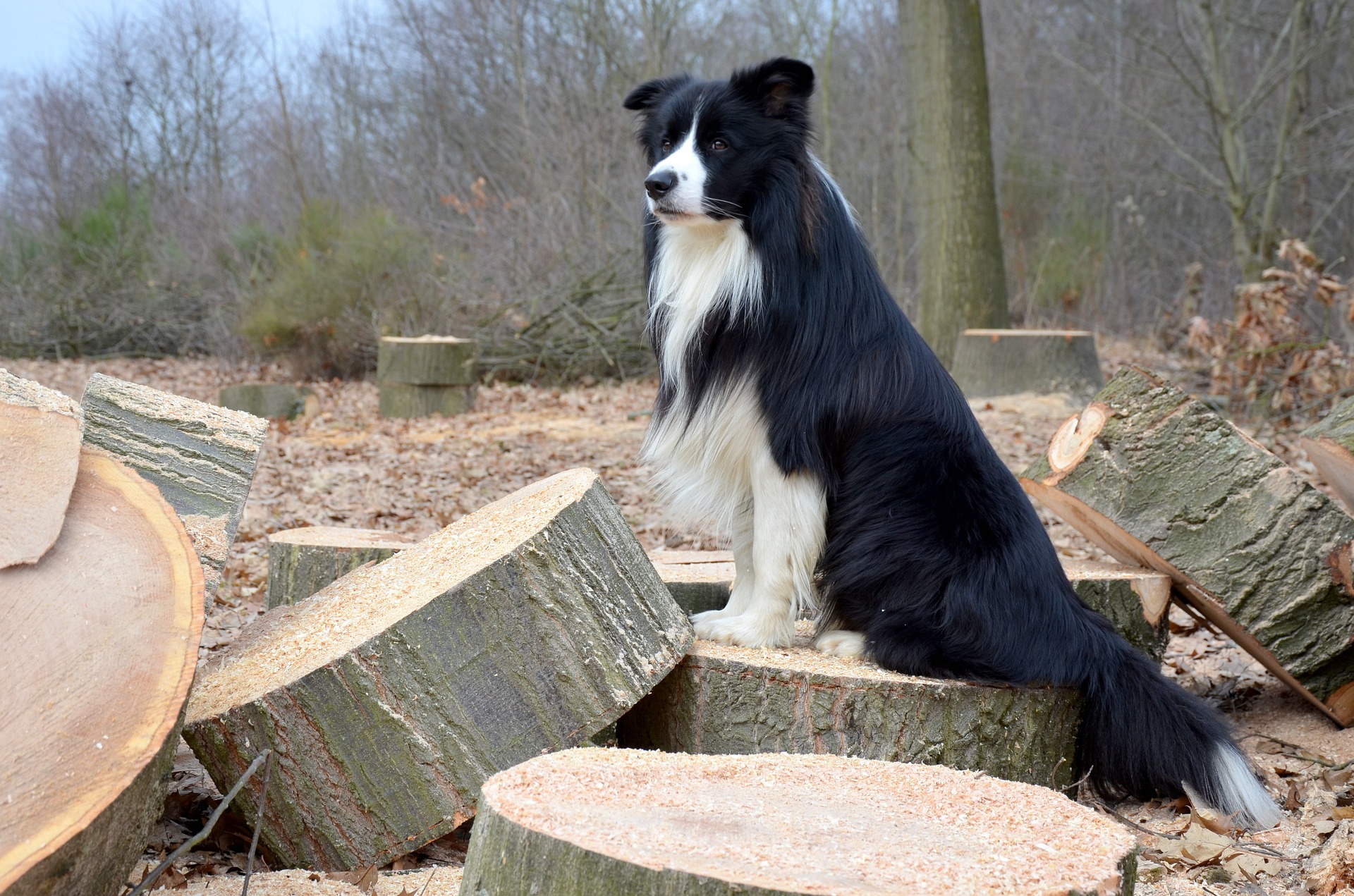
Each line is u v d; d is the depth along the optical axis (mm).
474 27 21531
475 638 2547
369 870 2465
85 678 1773
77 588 1941
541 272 15391
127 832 1676
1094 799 3260
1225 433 3555
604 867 1562
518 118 20000
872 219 21156
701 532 4016
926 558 3145
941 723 2947
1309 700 3918
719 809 1827
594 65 19688
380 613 2701
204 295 19344
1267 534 3494
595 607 2660
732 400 3354
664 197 3311
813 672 2928
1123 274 19281
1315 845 2842
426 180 21312
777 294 3309
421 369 12125
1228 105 15852
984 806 1893
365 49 23094
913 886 1511
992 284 12578
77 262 20125
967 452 3303
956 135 12352
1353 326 11516
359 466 9141
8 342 19047
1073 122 21047
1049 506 4438
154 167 24609
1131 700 3127
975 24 12297
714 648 3176
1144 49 19141
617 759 2059
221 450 2914
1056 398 11109
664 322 3604
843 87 21719
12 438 2244
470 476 8625
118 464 2334
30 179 23703
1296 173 15109
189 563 2078
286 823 2523
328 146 22547
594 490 2785
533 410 12820
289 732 2482
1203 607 3881
